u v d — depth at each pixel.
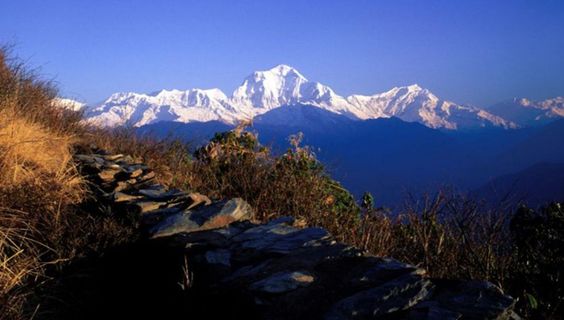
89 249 4.01
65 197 4.90
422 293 2.46
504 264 4.05
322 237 3.32
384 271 2.74
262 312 2.57
